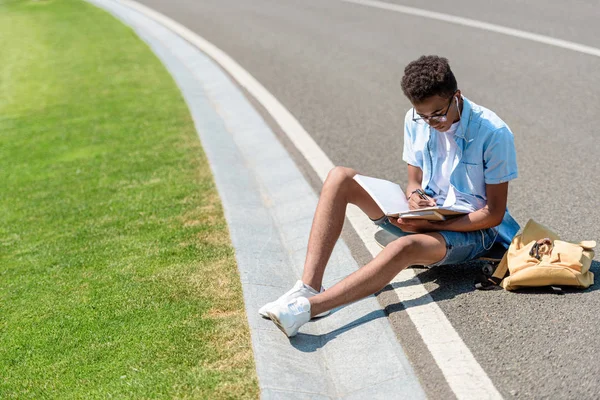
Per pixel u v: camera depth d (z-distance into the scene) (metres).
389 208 3.78
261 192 5.80
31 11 19.25
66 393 3.33
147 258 4.64
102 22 15.97
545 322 3.43
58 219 5.67
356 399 3.15
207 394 3.14
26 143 8.03
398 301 3.83
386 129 6.95
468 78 8.30
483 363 3.20
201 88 9.38
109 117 8.45
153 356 3.49
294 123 7.40
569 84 7.65
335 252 4.50
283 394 3.12
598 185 5.17
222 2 16.80
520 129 6.55
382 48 10.38
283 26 12.95
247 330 3.63
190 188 5.80
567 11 10.99
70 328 3.91
